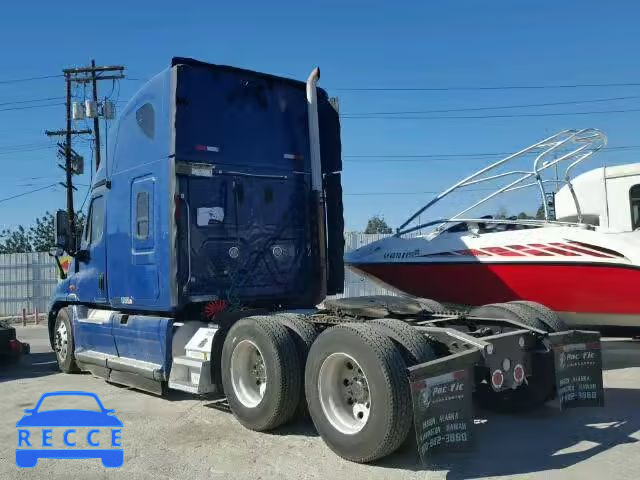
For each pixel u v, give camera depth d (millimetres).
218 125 6973
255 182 7227
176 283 6531
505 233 8898
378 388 4418
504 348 5047
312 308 7633
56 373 8977
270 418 5328
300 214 7621
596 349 5566
